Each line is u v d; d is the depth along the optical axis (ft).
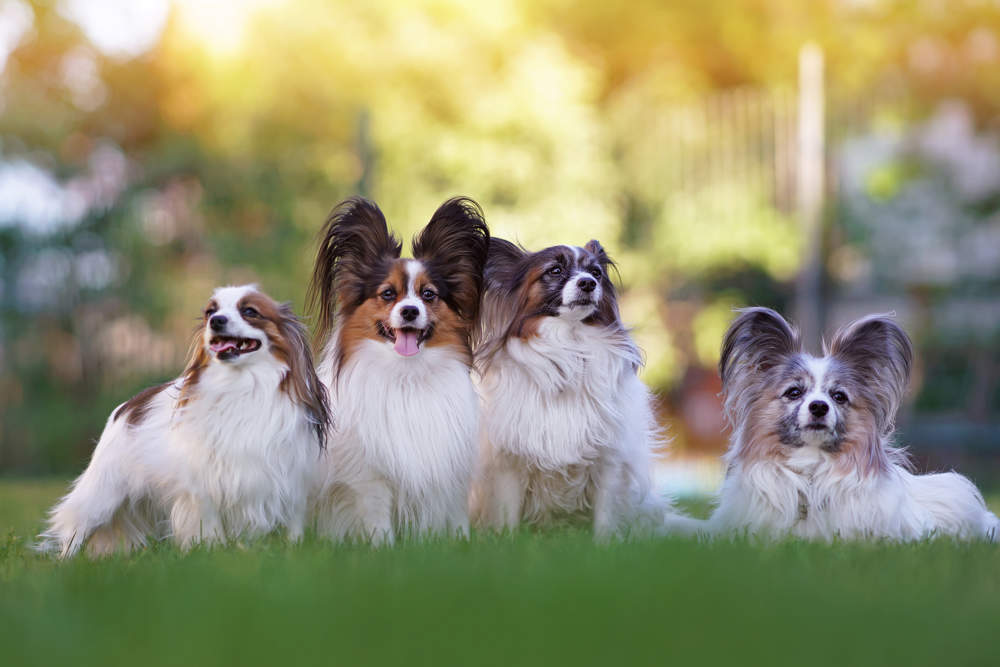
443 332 19.04
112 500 17.80
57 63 53.16
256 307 17.37
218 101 51.39
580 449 19.44
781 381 18.90
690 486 39.22
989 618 10.36
